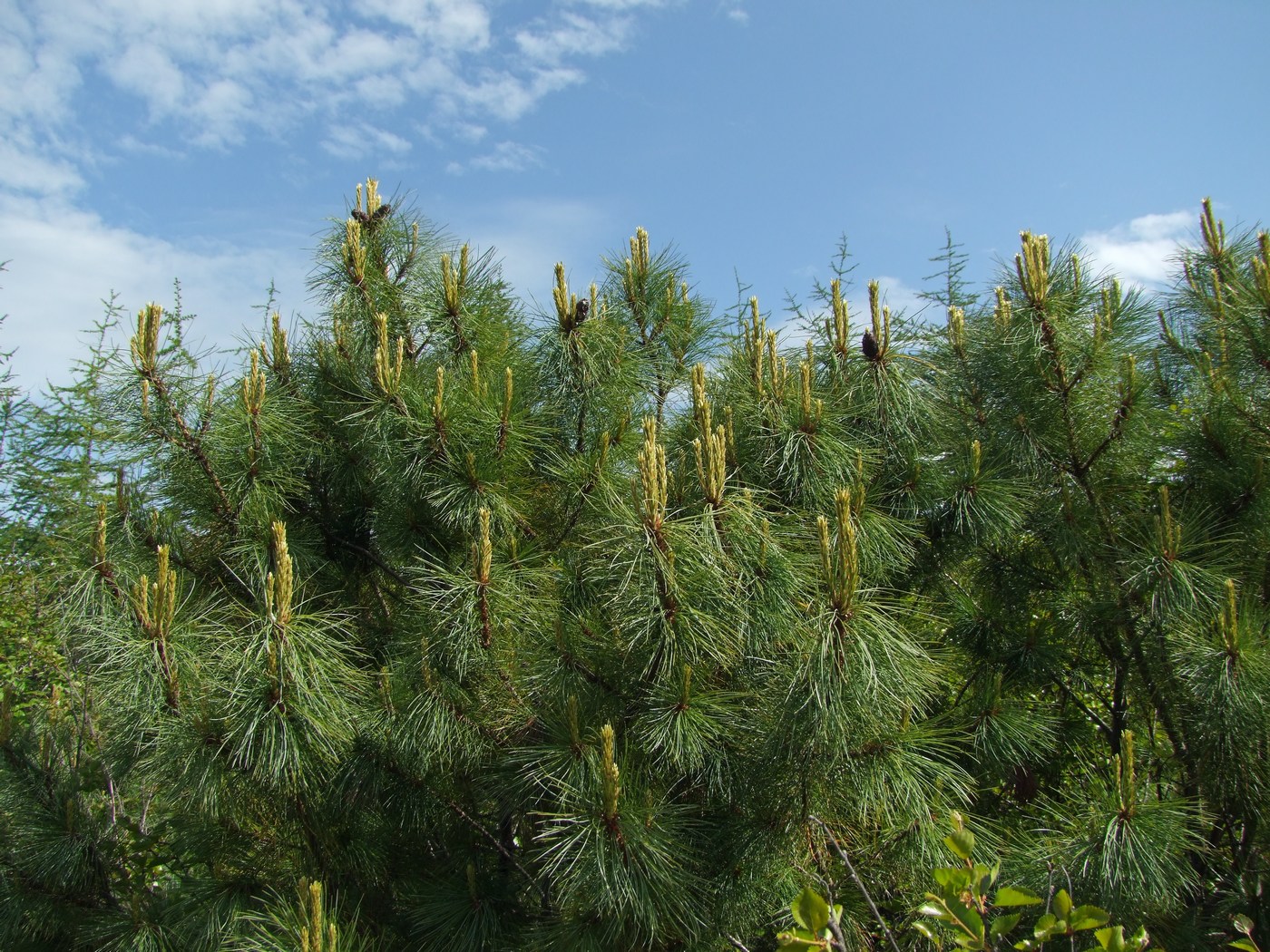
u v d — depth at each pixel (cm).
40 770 527
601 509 465
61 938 523
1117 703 516
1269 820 405
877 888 430
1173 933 388
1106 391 467
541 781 418
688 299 577
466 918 445
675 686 381
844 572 344
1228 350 461
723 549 379
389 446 461
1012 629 522
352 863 473
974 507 477
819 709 346
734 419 478
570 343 496
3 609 786
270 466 485
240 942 408
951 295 720
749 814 400
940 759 462
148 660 393
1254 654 383
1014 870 396
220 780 408
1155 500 498
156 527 477
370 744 449
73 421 830
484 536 416
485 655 428
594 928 387
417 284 562
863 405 484
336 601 529
